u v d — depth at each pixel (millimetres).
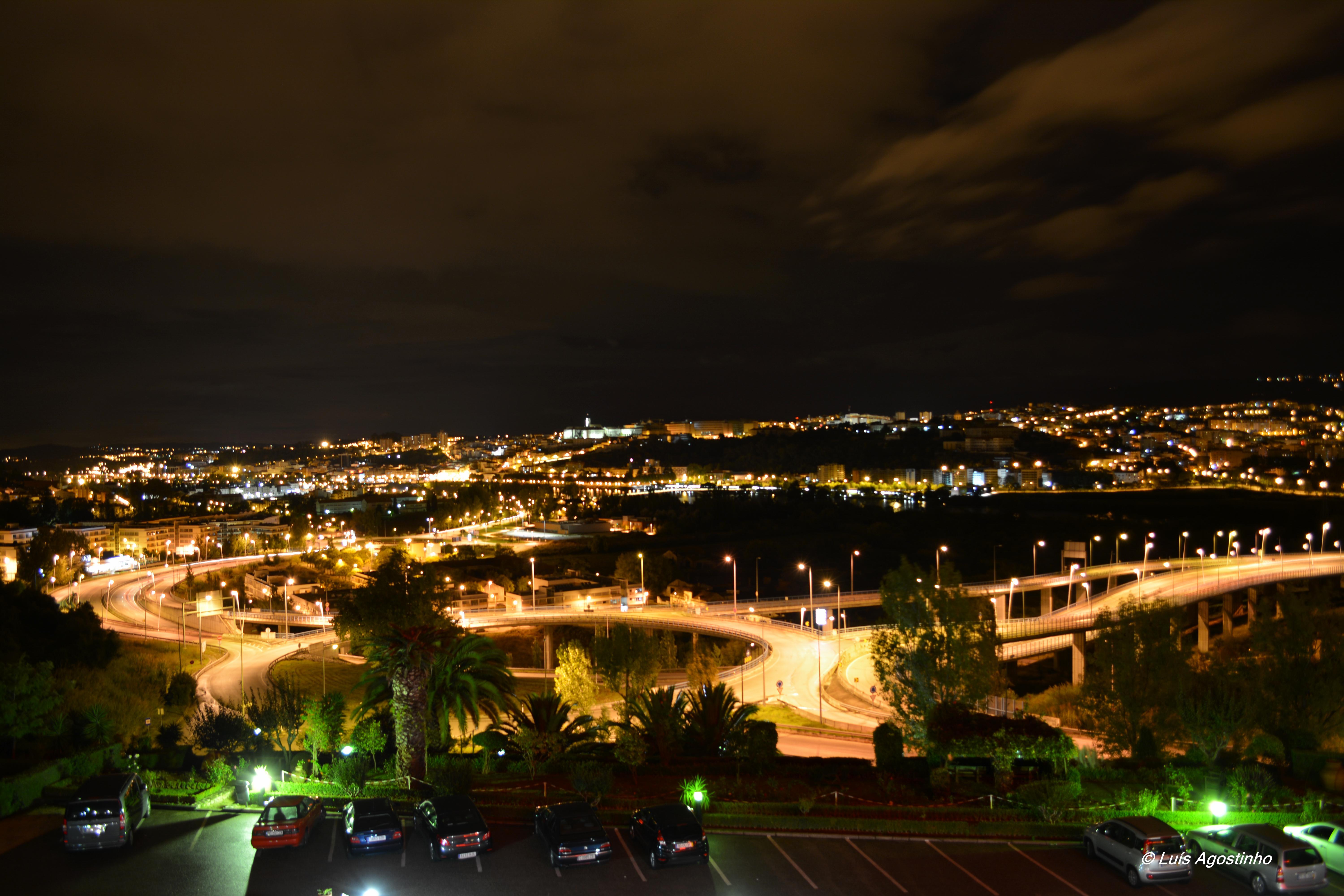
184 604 148250
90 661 77938
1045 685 114688
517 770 45406
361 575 181875
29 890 28094
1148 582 137375
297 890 28266
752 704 65312
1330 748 48062
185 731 62281
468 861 30906
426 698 44469
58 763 38375
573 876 29672
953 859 31594
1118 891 29047
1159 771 41812
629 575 179500
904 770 44219
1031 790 36906
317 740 48375
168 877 29219
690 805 36500
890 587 47625
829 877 29906
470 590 167125
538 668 112938
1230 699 42406
